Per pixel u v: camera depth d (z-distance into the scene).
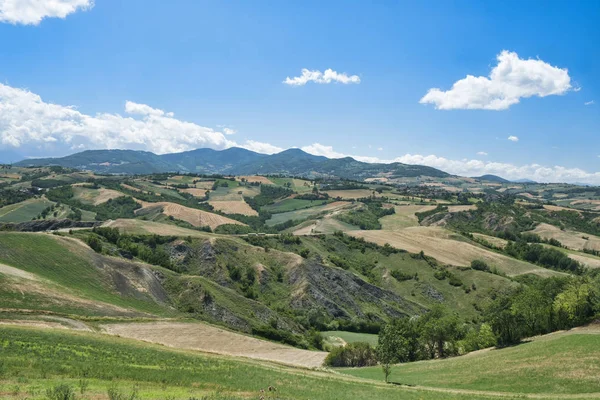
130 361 47.69
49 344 48.09
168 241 164.88
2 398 27.97
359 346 93.12
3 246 99.69
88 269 108.25
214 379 45.66
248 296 146.62
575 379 54.78
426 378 69.44
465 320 156.88
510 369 63.59
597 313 79.94
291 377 54.88
